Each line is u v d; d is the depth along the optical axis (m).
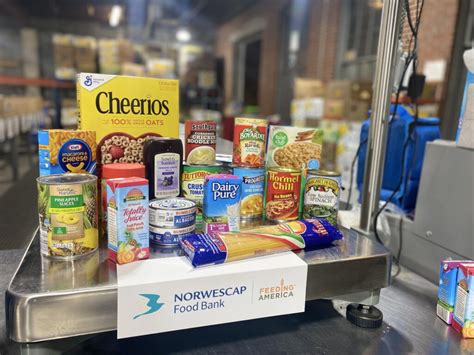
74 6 7.43
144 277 0.57
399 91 1.16
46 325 0.53
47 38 8.51
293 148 0.92
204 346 0.68
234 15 9.05
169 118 0.86
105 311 0.55
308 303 0.84
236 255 0.63
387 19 0.93
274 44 7.77
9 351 0.59
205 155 0.85
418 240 1.06
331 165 3.56
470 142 0.91
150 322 0.57
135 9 7.92
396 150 1.25
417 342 0.71
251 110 8.25
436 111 3.07
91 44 6.19
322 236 0.73
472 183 0.90
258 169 0.82
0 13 7.68
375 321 0.75
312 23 6.75
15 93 6.29
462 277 0.73
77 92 0.80
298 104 5.28
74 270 0.60
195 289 0.58
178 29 9.73
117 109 0.80
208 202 0.72
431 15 3.47
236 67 9.59
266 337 0.71
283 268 0.64
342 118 4.34
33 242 0.71
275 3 7.61
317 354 0.67
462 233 0.93
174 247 0.69
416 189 1.23
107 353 0.65
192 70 8.88
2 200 1.64
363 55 5.65
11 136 3.48
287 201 0.81
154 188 0.77
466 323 0.72
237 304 0.61
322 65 6.51
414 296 0.91
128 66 6.31
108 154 0.80
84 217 0.65
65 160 0.71
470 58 0.95
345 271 0.69
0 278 0.88
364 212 1.05
